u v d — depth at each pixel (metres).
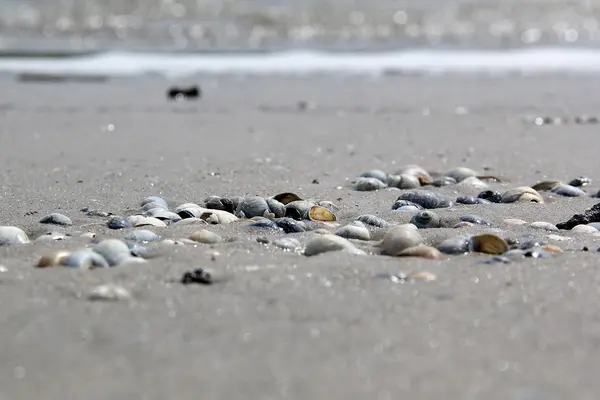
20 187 8.46
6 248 5.68
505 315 4.25
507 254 5.54
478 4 34.91
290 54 23.80
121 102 16.08
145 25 28.55
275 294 4.57
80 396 3.21
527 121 13.70
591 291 4.70
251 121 13.87
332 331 3.98
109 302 4.41
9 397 3.22
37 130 12.65
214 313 4.23
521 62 22.56
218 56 23.31
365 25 29.70
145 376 3.40
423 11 32.75
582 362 3.58
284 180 8.98
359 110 15.20
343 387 3.29
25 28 27.41
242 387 3.29
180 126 13.27
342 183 8.85
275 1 33.53
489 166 9.91
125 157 10.38
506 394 3.22
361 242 6.04
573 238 6.25
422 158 10.46
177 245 5.68
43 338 3.85
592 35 29.05
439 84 18.78
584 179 8.84
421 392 3.24
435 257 5.50
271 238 6.16
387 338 3.88
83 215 7.27
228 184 8.73
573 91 17.56
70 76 19.77
